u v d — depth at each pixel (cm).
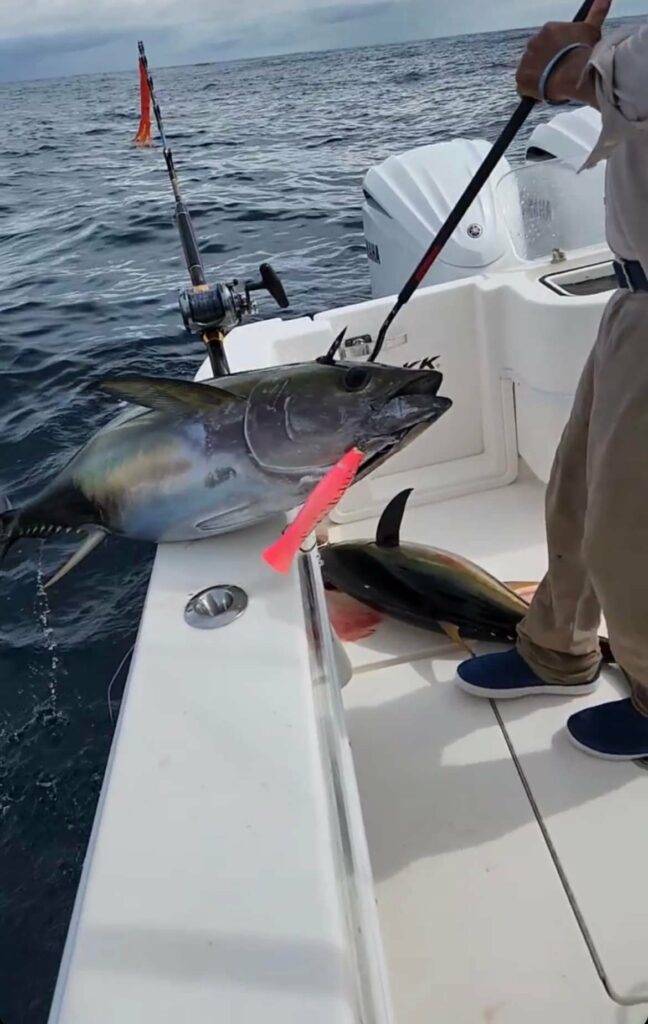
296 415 138
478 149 372
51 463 427
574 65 111
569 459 154
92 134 1842
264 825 96
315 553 148
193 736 109
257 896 89
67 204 1083
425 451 263
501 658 186
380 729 182
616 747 165
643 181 116
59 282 743
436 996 133
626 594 136
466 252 314
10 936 217
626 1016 128
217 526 147
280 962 83
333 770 109
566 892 146
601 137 105
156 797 101
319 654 130
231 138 1420
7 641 310
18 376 540
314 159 1159
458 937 141
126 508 147
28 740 270
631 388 125
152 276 735
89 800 249
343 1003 79
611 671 189
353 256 711
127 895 90
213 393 139
